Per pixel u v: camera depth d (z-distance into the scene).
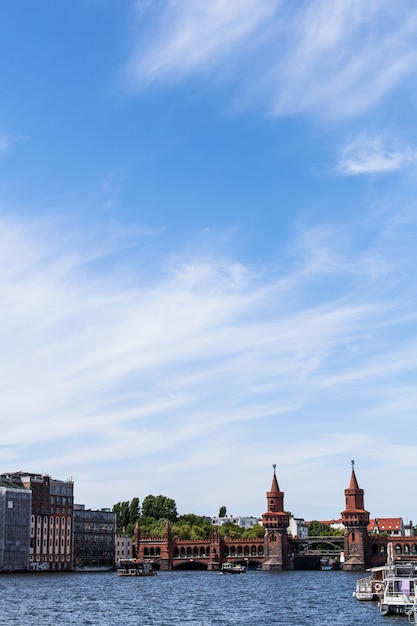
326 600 144.50
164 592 168.38
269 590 173.75
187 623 109.56
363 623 106.31
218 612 124.31
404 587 119.88
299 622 109.00
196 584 198.75
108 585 192.50
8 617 115.81
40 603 138.50
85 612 123.94
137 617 117.19
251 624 107.69
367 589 146.25
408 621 107.75
